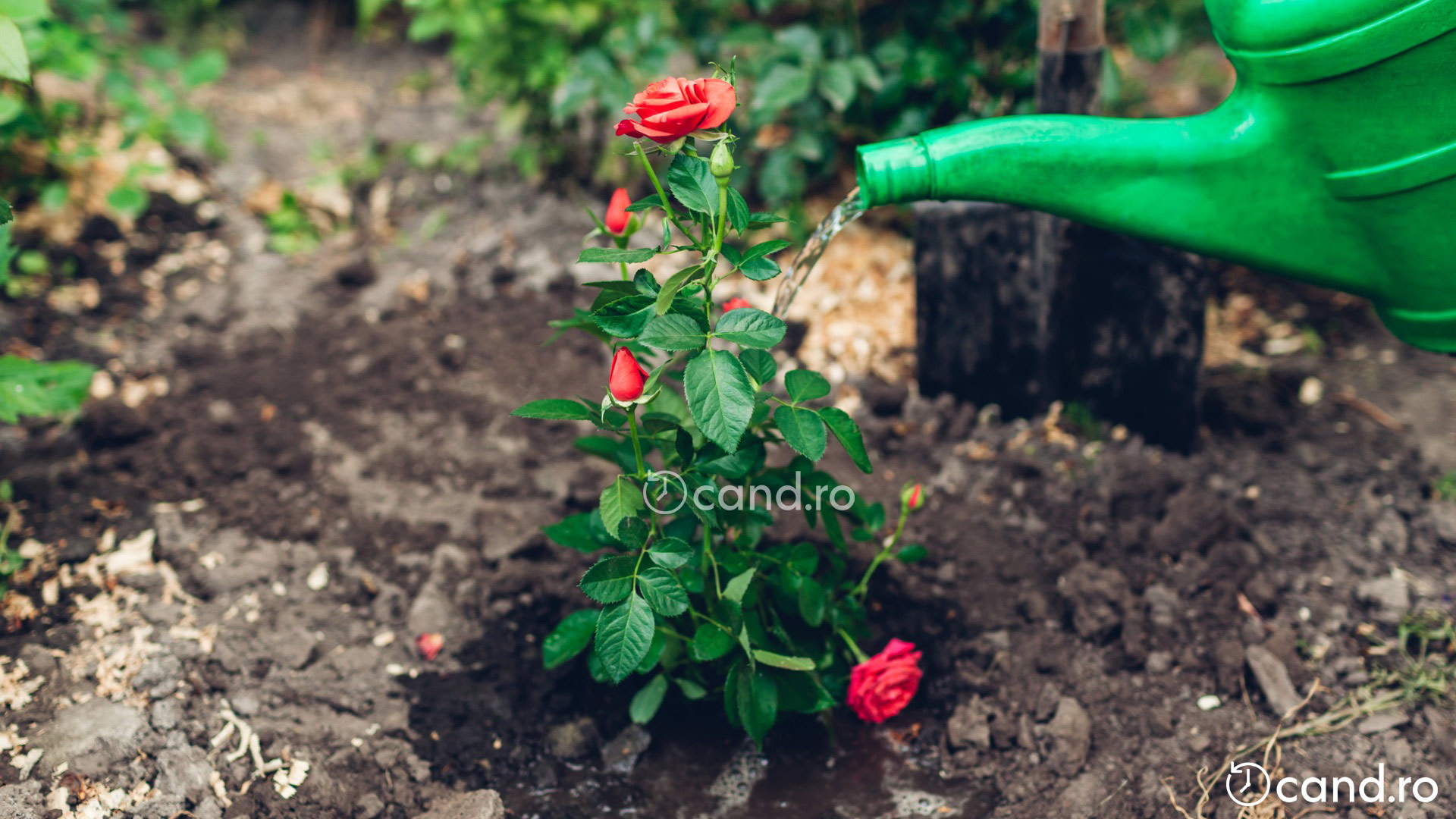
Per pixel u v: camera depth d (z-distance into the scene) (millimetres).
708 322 1020
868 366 1419
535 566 1257
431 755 1147
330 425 1375
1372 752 1130
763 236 1524
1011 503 1299
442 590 1243
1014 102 1439
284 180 1654
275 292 1515
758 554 1113
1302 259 1110
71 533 1251
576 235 1568
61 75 1494
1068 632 1213
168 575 1230
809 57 1419
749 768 1155
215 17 2164
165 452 1333
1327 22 1022
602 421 1048
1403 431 1362
